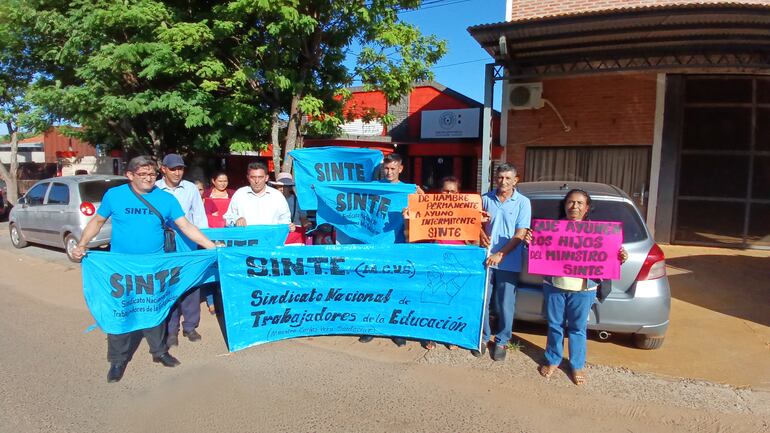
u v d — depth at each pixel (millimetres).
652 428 3531
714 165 10391
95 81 9133
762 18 7520
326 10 8242
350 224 5281
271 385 4141
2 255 9906
